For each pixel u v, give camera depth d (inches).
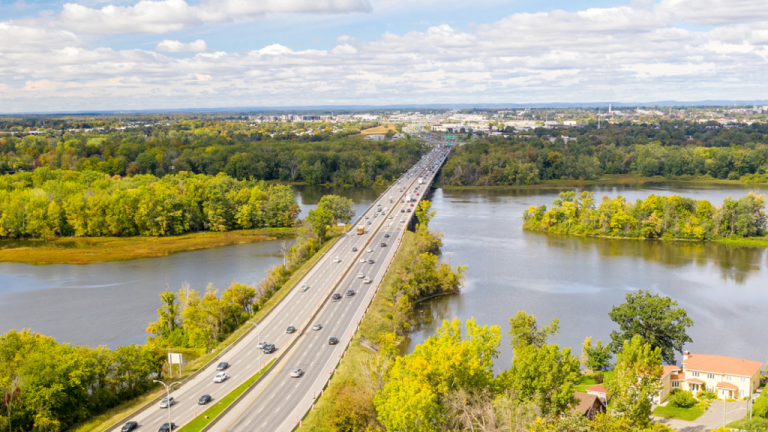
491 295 7396.7
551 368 3914.9
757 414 4234.7
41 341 4704.7
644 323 5383.9
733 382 4913.9
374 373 4419.3
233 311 6156.5
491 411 3267.7
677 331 5319.9
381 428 3806.6
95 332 6161.4
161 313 6058.1
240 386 4630.9
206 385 4685.0
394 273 7765.8
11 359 4488.2
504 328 6230.3
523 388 3841.0
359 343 5521.7
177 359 4879.4
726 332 6186.0
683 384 5064.0
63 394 4138.8
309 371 4874.5
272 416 4109.3
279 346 5428.2
